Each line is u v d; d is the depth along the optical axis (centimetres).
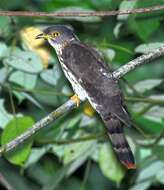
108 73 1337
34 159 1526
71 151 1512
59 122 1523
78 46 1414
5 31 1534
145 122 1546
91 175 1714
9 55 1496
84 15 1291
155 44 1473
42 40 1545
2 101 1490
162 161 1519
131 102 1537
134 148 1519
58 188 1702
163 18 1534
